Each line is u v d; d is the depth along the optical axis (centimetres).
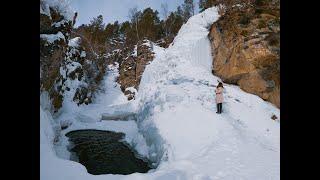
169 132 1121
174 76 1627
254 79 1362
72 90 2255
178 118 1204
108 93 3009
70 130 1858
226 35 1555
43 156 667
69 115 2014
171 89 1452
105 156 1313
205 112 1195
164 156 1005
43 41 1271
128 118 2083
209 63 1662
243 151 860
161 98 1427
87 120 2050
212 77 1553
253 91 1374
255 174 702
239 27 1466
